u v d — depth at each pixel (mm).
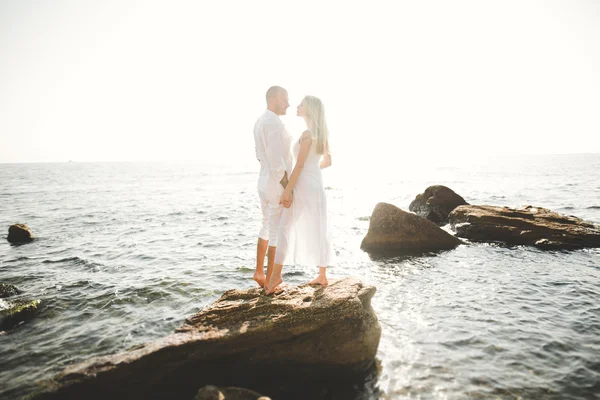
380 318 5316
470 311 5504
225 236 12625
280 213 4305
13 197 30438
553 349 4293
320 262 4344
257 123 4160
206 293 6645
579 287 6457
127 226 15047
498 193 26312
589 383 3607
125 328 5160
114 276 7805
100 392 3174
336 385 3799
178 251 10305
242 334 3738
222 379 3730
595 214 15977
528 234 10156
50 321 5457
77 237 12797
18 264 9180
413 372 3900
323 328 3992
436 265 8336
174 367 3508
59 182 54000
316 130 4113
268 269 4484
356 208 20516
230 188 38250
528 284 6723
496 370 3887
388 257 9273
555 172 57562
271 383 3852
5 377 3908
